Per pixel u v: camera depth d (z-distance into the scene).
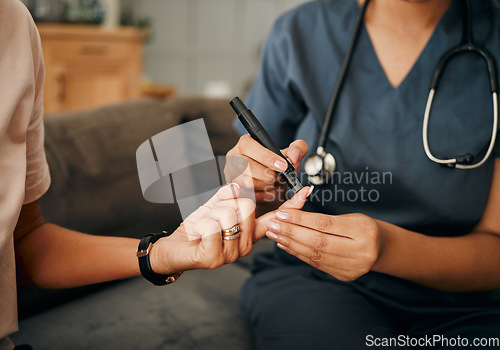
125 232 0.98
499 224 0.77
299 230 0.59
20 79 0.51
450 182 0.77
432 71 0.81
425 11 0.81
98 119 1.08
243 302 0.87
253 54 5.62
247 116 0.62
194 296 0.94
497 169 0.78
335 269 0.63
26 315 0.83
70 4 3.15
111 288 0.96
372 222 0.61
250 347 0.78
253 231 0.60
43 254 0.63
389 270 0.70
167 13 5.02
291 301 0.77
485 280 0.73
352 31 0.87
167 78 5.20
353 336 0.67
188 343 0.77
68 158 0.95
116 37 3.29
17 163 0.53
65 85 3.09
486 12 0.82
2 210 0.51
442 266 0.70
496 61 0.79
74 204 0.91
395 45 0.83
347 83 0.83
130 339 0.77
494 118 0.76
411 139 0.79
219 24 5.32
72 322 0.82
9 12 0.50
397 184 0.78
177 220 0.57
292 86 0.88
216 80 5.46
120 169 1.02
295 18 0.91
